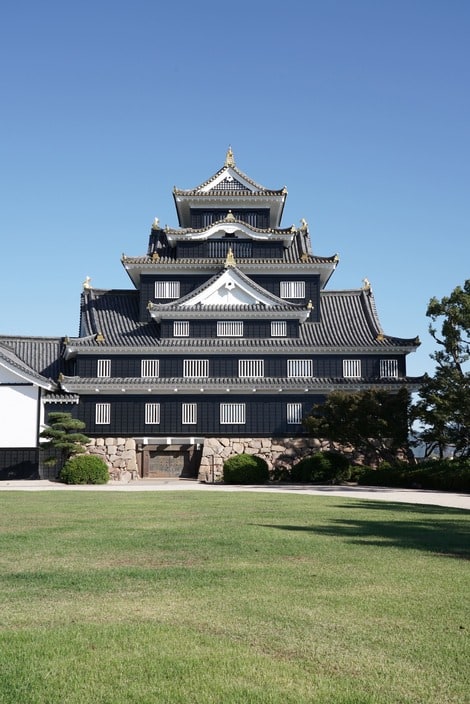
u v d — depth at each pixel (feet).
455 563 51.34
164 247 213.87
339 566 49.75
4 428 183.93
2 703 24.99
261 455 189.06
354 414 165.78
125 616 35.96
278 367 194.39
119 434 189.26
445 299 147.13
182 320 196.44
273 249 209.05
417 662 29.43
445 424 149.69
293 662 29.25
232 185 213.87
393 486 161.17
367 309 209.97
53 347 214.07
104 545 59.31
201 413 190.80
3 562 51.55
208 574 46.60
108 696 25.64
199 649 30.53
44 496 119.44
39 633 32.55
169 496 119.14
